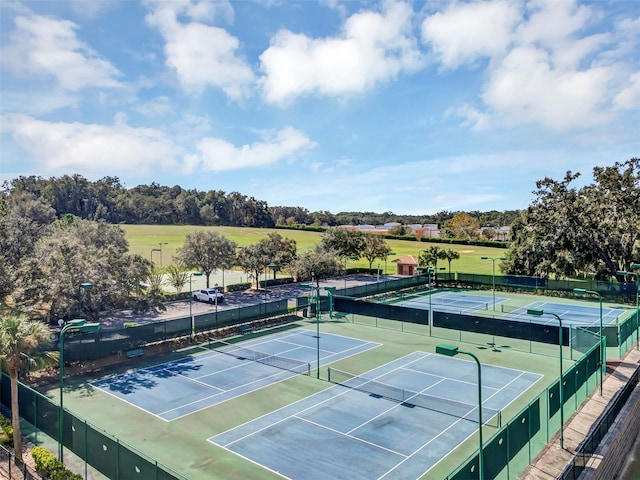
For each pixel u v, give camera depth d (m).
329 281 79.12
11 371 19.42
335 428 23.50
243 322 45.47
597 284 62.91
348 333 44.56
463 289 73.75
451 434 22.70
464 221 157.88
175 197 199.75
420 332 44.66
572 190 64.69
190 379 31.39
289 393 28.55
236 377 31.72
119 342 35.44
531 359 35.50
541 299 63.34
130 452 15.96
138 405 26.88
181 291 64.75
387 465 19.84
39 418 21.78
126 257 43.72
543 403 24.12
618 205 62.25
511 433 17.55
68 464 19.20
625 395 26.53
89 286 28.22
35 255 42.09
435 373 32.25
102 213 156.12
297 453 20.97
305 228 166.62
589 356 26.88
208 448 21.53
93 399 27.89
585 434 22.00
